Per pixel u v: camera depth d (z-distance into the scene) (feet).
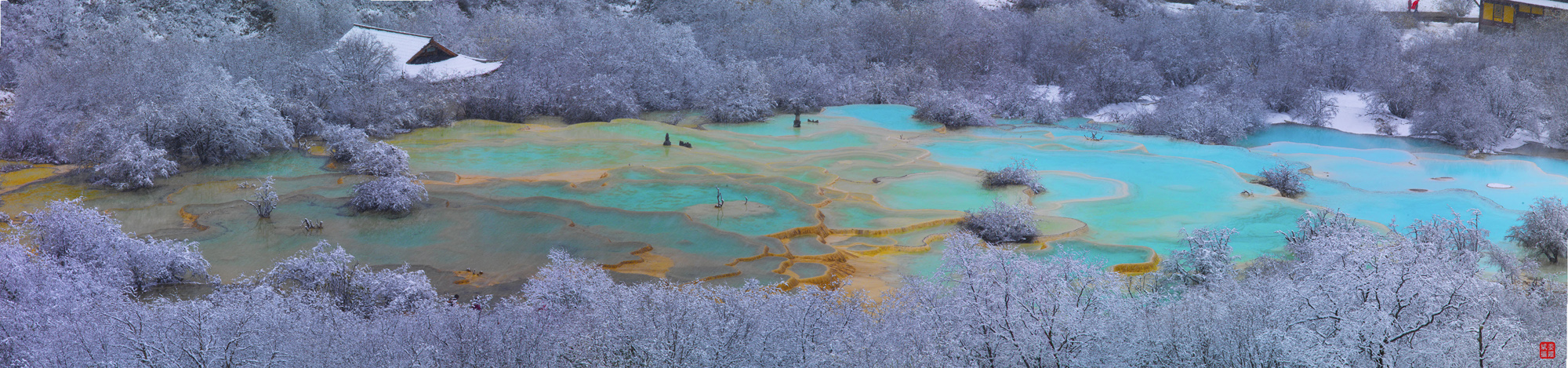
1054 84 201.57
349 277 63.67
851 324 44.16
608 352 39.63
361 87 150.51
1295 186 105.19
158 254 69.00
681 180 104.53
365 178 106.22
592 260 76.18
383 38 179.93
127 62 143.95
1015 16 230.07
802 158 121.70
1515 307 46.34
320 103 145.89
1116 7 252.62
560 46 188.96
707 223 88.22
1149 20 215.72
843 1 254.88
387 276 63.82
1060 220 90.84
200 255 72.02
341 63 161.38
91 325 47.19
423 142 132.67
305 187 103.04
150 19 206.90
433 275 72.28
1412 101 153.28
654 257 77.61
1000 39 212.84
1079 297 42.78
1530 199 103.55
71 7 191.52
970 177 109.29
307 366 42.01
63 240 70.59
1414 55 181.06
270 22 227.40
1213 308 40.91
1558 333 42.24
